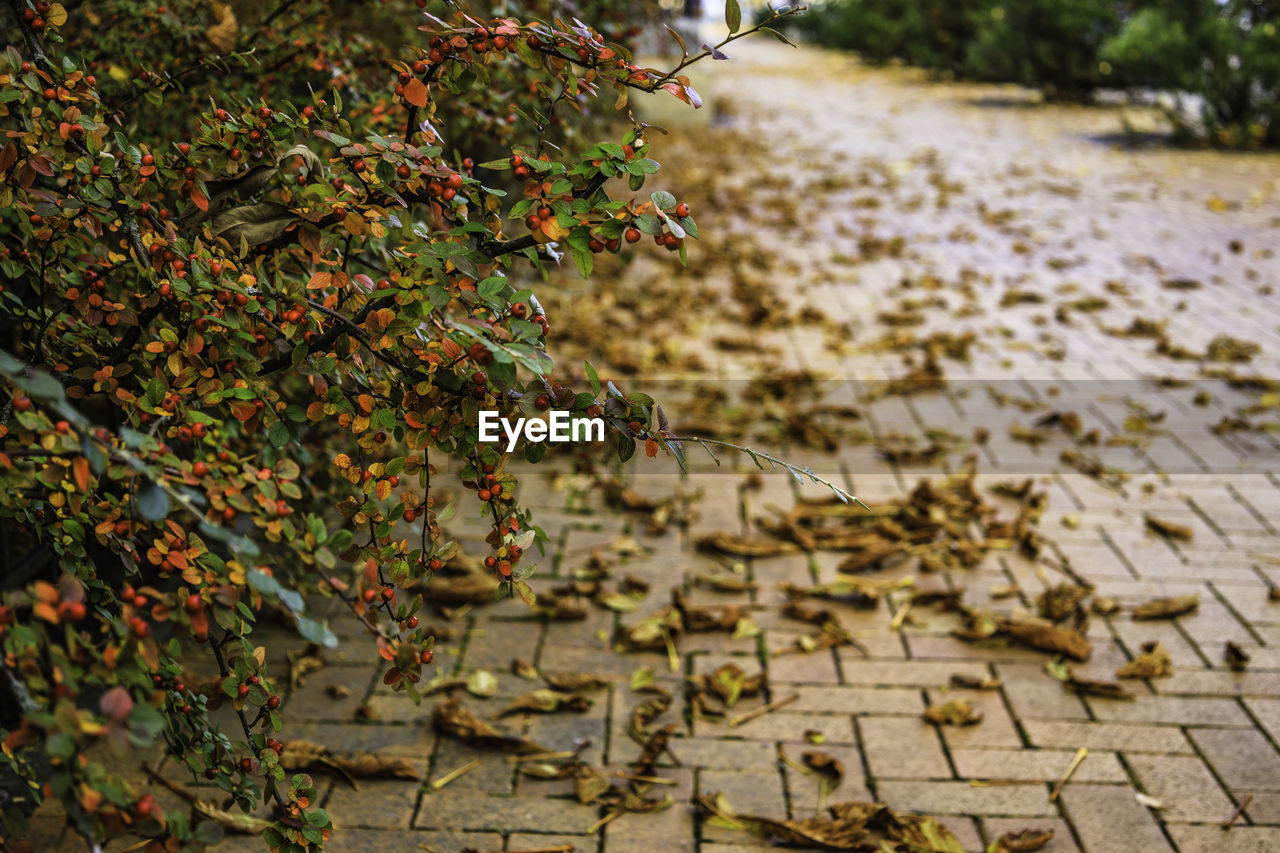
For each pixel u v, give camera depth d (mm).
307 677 2951
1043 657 3109
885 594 3443
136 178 1636
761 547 3674
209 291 1562
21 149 1559
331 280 1550
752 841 2387
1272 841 2385
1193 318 6199
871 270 7227
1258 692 2934
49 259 1772
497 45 1519
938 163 11375
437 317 1486
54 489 1388
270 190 1904
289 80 2787
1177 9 12773
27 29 1688
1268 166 10984
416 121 1677
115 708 1046
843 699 2916
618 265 7086
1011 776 2607
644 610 3328
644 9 4285
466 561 3488
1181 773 2613
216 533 1174
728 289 6746
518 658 3076
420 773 2588
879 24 23250
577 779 2551
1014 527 3785
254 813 2402
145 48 2715
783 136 13258
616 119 5547
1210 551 3689
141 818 1152
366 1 3059
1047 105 16156
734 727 2793
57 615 1099
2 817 1288
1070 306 6395
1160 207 9117
